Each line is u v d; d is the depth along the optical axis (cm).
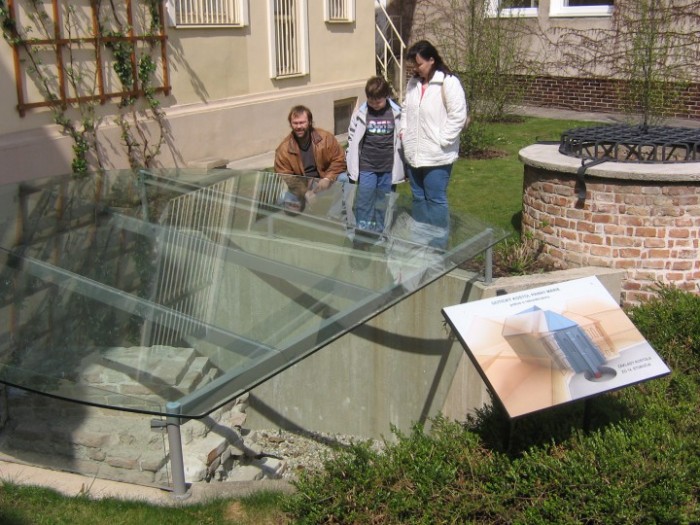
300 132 636
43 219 526
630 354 344
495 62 1181
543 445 355
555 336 343
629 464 335
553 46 1439
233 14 995
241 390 339
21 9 744
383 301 427
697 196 565
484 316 346
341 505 335
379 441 675
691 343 488
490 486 339
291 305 424
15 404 419
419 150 633
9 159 736
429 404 635
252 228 523
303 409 706
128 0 847
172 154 918
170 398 329
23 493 367
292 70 1105
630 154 630
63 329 391
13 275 444
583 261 600
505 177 898
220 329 397
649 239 577
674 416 397
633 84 1271
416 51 610
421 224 544
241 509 359
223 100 990
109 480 390
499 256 625
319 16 1141
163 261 475
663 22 1284
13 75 740
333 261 475
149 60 872
